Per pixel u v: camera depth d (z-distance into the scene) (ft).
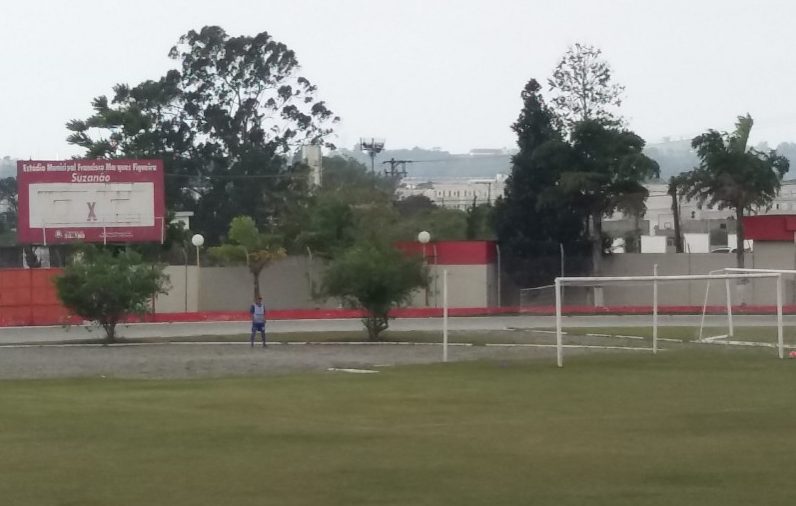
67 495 39.60
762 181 185.37
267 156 261.44
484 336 140.77
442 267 186.50
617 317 168.96
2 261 235.81
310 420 61.11
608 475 42.88
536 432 55.47
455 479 42.19
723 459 46.55
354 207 186.60
